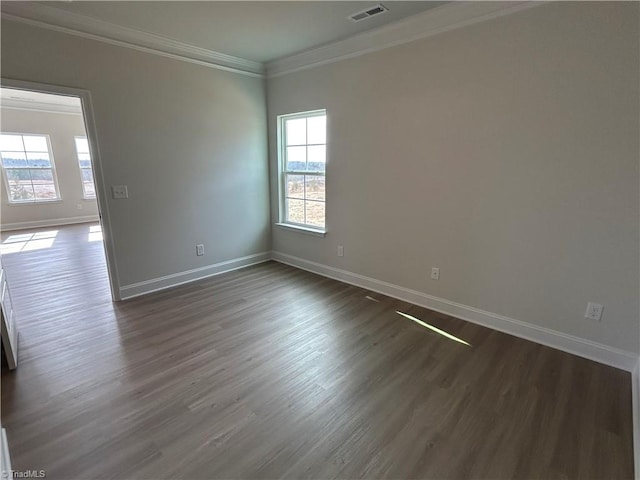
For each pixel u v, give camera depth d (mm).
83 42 2777
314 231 4012
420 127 2883
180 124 3502
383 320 2912
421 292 3182
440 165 2820
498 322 2727
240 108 3992
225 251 4184
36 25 2543
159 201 3479
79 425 1734
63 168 7316
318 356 2373
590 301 2270
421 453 1582
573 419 1790
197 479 1448
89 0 2404
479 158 2590
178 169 3570
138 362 2291
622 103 1973
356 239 3625
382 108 3109
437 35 2639
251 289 3633
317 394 1984
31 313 3027
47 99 6316
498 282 2670
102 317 2957
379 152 3219
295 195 4309
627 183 2025
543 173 2314
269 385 2061
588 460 1549
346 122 3430
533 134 2311
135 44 3059
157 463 1523
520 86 2311
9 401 1902
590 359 2316
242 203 4250
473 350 2443
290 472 1481
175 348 2469
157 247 3543
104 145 3027
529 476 1472
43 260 4688
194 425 1743
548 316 2469
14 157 6727
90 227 7082
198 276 3949
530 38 2221
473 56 2484
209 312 3070
